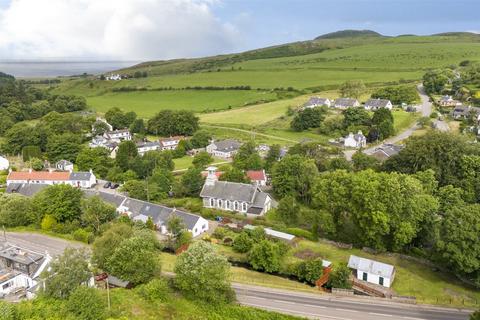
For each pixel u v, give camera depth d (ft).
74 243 315.37
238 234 319.88
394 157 386.93
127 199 379.76
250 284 253.03
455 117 644.69
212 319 204.54
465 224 243.81
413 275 263.29
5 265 260.62
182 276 217.56
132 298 211.41
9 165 557.33
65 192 347.77
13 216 346.13
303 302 231.71
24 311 188.65
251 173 441.68
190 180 411.95
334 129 649.61
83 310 186.70
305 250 297.12
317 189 323.16
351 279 258.37
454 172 354.54
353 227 311.88
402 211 276.21
